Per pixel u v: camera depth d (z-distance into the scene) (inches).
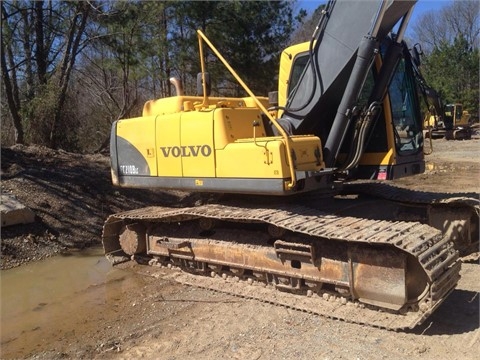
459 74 1592.0
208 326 192.2
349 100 217.8
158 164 259.4
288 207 226.5
